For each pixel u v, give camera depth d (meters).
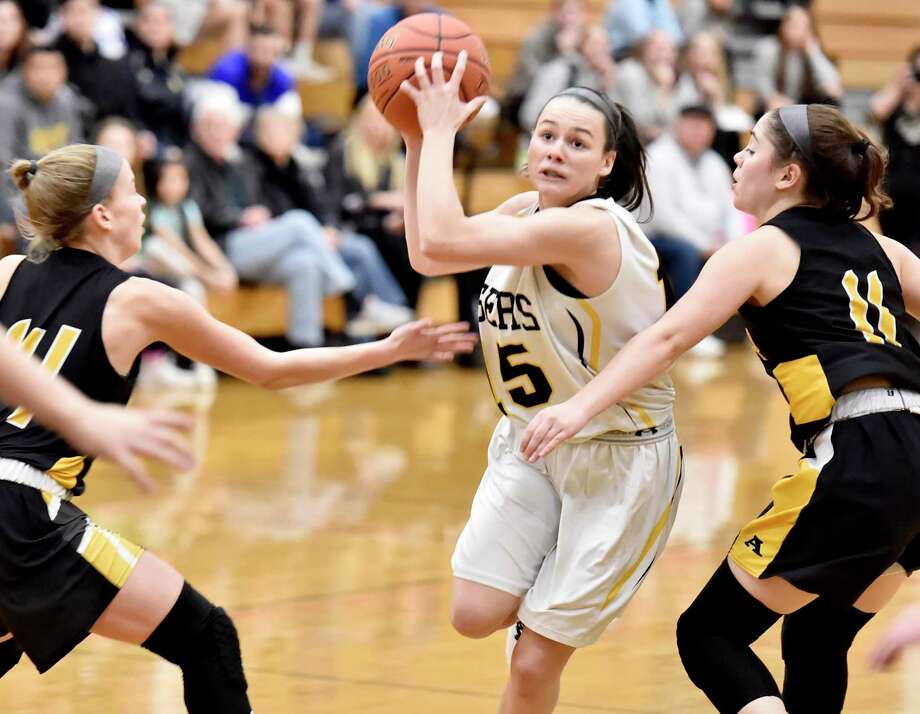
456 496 10.42
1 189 14.32
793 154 4.91
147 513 9.77
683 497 10.41
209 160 16.09
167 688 6.12
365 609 7.39
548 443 4.60
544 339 5.02
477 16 22.80
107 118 15.81
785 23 22.17
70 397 3.19
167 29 16.50
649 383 5.04
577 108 5.10
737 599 4.80
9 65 14.66
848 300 4.77
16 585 4.52
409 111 5.17
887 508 4.59
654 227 19.27
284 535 9.14
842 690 5.25
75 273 4.75
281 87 17.36
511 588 5.12
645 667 6.42
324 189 17.36
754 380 17.62
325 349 5.20
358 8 19.61
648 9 21.55
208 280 15.77
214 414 14.41
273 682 6.15
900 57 26.53
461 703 5.89
